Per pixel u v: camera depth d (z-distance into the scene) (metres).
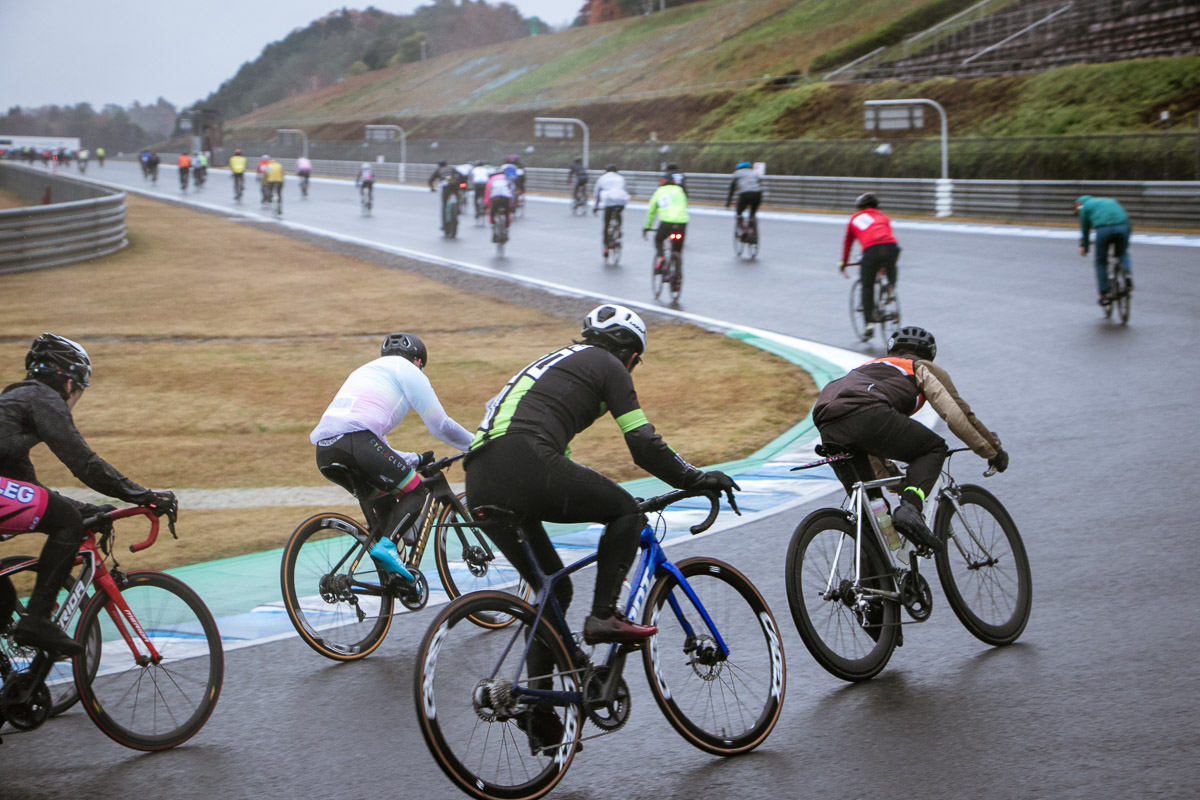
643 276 18.45
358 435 4.47
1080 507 6.00
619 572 3.27
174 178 65.50
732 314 14.41
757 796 3.17
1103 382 9.34
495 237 22.36
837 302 15.00
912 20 54.25
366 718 3.83
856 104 45.19
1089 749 3.33
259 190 49.88
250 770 3.44
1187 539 5.34
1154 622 4.35
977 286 15.30
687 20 87.69
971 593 4.26
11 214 19.09
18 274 19.33
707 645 3.49
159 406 9.84
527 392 3.32
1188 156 25.52
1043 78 37.22
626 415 3.33
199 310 15.50
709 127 53.00
